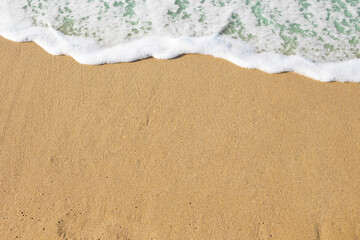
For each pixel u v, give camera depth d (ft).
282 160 9.78
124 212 8.94
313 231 8.68
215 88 11.19
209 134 10.25
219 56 12.08
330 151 9.96
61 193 9.23
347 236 8.59
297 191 9.28
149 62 11.86
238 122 10.47
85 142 10.09
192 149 9.98
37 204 9.06
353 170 9.62
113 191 9.26
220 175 9.53
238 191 9.27
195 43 12.35
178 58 11.98
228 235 8.63
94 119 10.52
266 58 12.10
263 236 8.61
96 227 8.73
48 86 11.18
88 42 12.51
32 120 10.46
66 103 10.82
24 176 9.50
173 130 10.32
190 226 8.75
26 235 8.62
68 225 8.75
